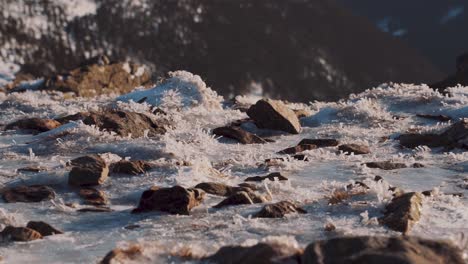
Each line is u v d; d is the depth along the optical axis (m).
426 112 29.05
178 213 14.05
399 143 23.52
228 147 23.47
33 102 33.69
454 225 12.45
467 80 44.47
